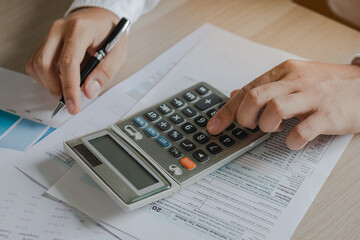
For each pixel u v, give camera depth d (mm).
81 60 565
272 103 519
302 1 1094
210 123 530
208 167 490
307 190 490
